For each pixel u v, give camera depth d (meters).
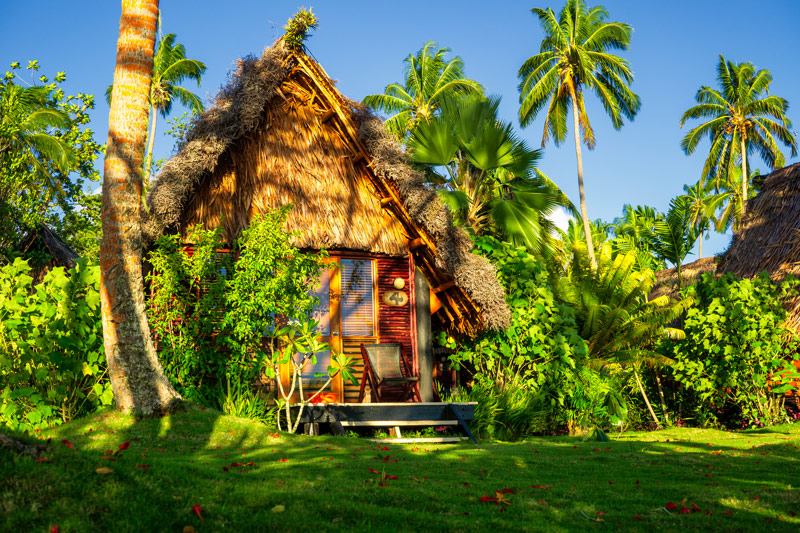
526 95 30.56
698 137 41.16
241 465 5.25
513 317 11.27
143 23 7.67
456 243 10.63
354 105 10.95
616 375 14.49
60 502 3.18
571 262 15.30
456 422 9.46
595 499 4.70
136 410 7.08
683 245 17.09
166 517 3.31
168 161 9.42
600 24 30.23
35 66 20.52
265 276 8.70
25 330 7.18
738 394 13.20
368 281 11.10
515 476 5.65
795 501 4.78
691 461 6.92
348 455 6.28
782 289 14.57
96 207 22.11
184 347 8.44
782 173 20.23
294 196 10.43
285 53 10.84
